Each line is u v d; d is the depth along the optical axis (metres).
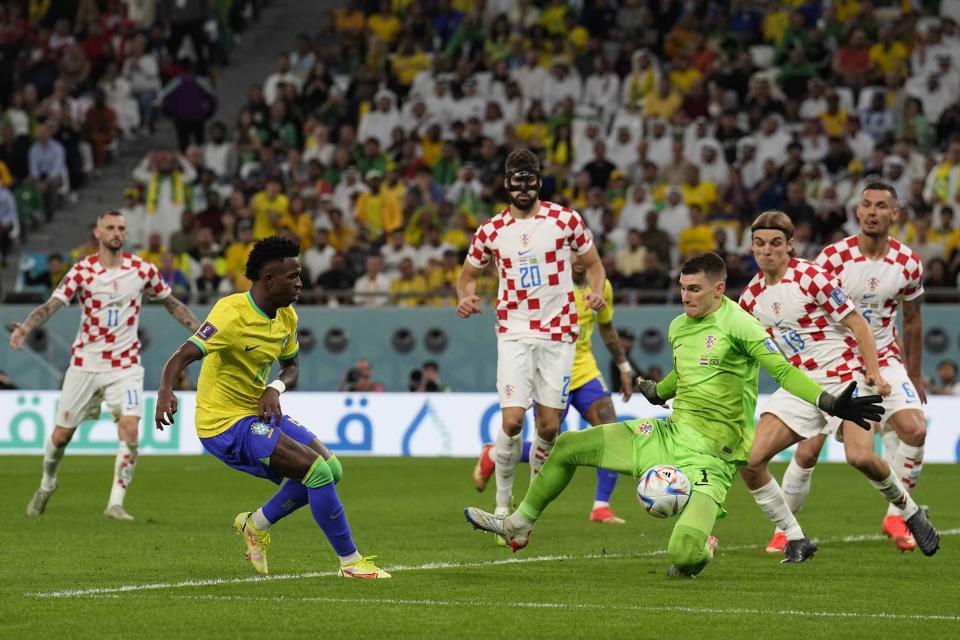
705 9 83.38
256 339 24.05
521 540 26.14
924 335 59.59
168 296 38.03
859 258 30.64
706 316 25.34
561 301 31.75
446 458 58.06
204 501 41.16
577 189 72.75
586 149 75.75
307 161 77.50
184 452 60.50
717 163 72.75
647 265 64.06
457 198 72.19
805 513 38.44
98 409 37.28
